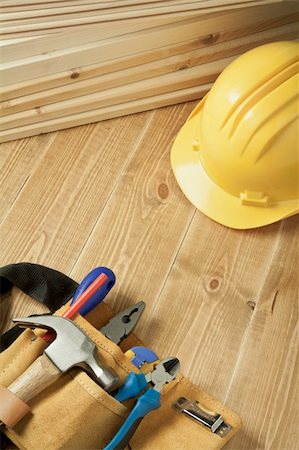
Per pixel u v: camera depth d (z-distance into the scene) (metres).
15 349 1.11
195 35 1.34
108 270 1.17
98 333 1.10
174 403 1.13
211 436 1.10
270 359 1.24
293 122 1.17
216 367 1.22
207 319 1.26
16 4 1.22
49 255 1.30
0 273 1.20
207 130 1.25
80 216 1.34
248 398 1.20
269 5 1.33
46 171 1.38
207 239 1.33
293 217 1.37
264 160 1.20
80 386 1.04
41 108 1.37
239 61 1.22
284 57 1.18
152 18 1.27
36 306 1.25
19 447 1.05
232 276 1.30
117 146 1.42
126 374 1.08
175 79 1.40
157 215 1.35
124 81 1.38
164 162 1.40
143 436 1.10
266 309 1.28
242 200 1.29
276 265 1.32
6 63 1.28
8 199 1.35
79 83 1.35
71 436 1.03
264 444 1.17
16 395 1.02
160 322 1.25
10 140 1.41
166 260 1.31
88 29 1.26
